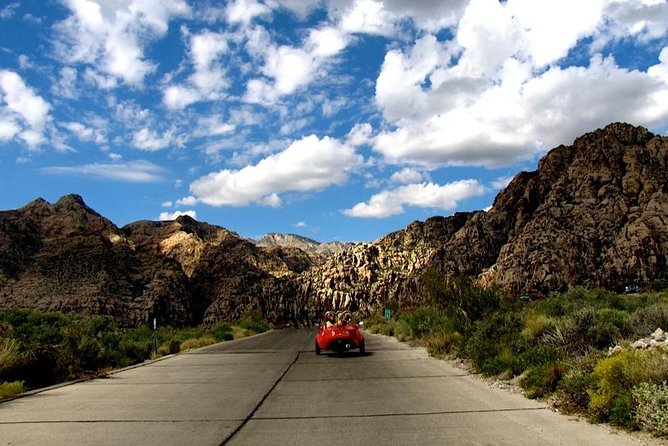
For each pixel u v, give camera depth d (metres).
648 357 8.77
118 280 111.69
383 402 10.28
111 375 16.03
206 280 136.25
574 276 73.88
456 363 16.31
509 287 75.19
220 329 44.28
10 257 105.56
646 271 72.44
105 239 129.00
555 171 108.62
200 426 8.52
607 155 94.69
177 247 145.12
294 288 123.50
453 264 98.12
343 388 12.20
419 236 131.38
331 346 20.77
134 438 7.74
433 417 8.81
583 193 89.81
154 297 111.56
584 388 9.14
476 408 9.48
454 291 26.48
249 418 9.09
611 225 81.12
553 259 76.00
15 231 114.50
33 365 14.22
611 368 8.53
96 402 10.96
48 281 101.88
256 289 123.88
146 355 22.62
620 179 89.69
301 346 27.56
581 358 11.10
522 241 84.00
